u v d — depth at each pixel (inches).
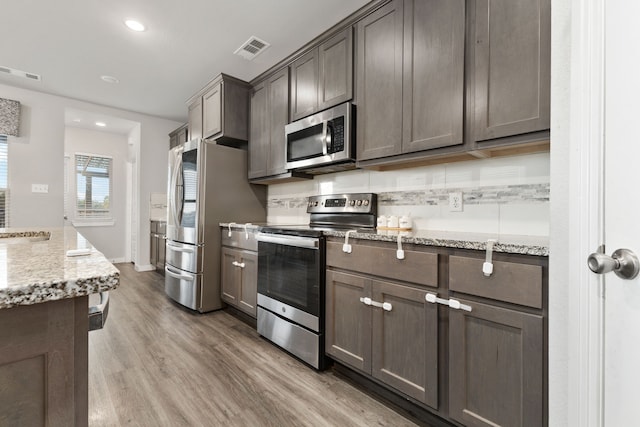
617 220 25.4
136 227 192.1
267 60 116.0
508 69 52.8
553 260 33.4
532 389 41.1
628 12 24.7
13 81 137.8
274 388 66.5
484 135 55.7
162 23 93.6
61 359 23.5
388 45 71.7
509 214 64.3
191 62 117.9
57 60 117.4
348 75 81.4
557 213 33.1
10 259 29.9
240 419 56.5
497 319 44.4
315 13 88.2
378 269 60.8
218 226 118.2
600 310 27.0
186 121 199.8
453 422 49.9
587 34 28.1
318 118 87.8
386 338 59.5
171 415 57.2
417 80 65.8
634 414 24.0
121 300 130.1
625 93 24.8
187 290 116.6
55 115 154.6
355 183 96.8
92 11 88.2
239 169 124.1
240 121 122.7
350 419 56.9
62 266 26.4
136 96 154.9
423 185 79.1
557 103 33.1
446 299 50.5
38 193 150.9
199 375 71.3
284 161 104.0
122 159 221.1
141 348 84.9
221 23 93.3
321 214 103.0
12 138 144.9
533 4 50.1
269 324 88.8
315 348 73.7
